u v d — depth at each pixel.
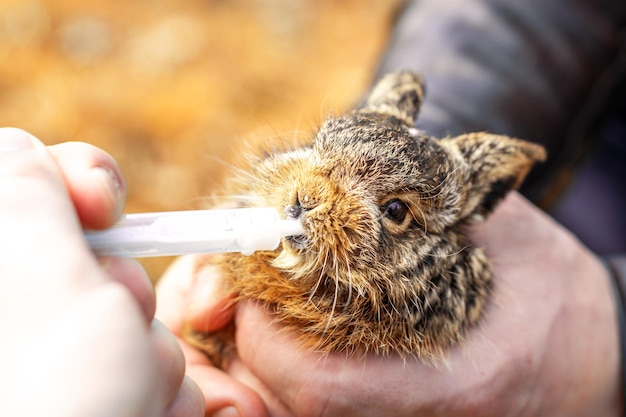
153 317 2.43
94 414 1.65
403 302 3.33
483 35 4.75
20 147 2.20
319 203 3.17
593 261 4.11
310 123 4.34
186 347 3.77
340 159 3.30
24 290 1.77
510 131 4.62
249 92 10.70
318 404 3.26
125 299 1.84
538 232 4.09
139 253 2.54
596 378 3.71
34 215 1.91
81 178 2.18
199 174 9.32
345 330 3.36
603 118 5.14
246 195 3.75
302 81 11.08
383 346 3.31
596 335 3.74
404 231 3.37
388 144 3.36
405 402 3.29
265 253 3.36
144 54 11.14
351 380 3.25
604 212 5.45
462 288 3.54
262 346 3.35
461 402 3.35
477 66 4.68
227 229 2.69
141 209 8.91
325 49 11.84
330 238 3.15
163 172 9.35
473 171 3.75
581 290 3.87
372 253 3.24
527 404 3.55
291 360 3.28
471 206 3.77
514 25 4.75
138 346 1.78
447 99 4.56
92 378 1.67
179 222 2.65
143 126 9.96
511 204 4.22
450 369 3.36
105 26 11.52
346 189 3.22
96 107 10.14
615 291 3.93
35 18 11.41
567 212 5.50
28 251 1.83
